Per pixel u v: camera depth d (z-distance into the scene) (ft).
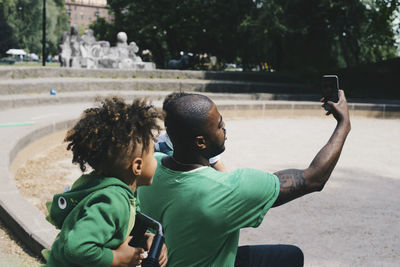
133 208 4.79
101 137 4.50
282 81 69.00
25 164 23.66
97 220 4.30
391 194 19.45
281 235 14.10
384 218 15.99
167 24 111.24
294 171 5.48
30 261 11.16
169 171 5.47
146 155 4.81
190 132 5.32
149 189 5.64
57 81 48.65
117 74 59.11
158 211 5.54
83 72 55.88
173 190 5.34
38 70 50.72
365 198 18.61
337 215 16.16
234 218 5.13
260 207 5.18
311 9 73.72
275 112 50.75
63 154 26.84
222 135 5.57
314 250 12.91
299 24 73.36
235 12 91.71
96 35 148.87
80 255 4.16
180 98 5.55
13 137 23.53
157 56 136.46
